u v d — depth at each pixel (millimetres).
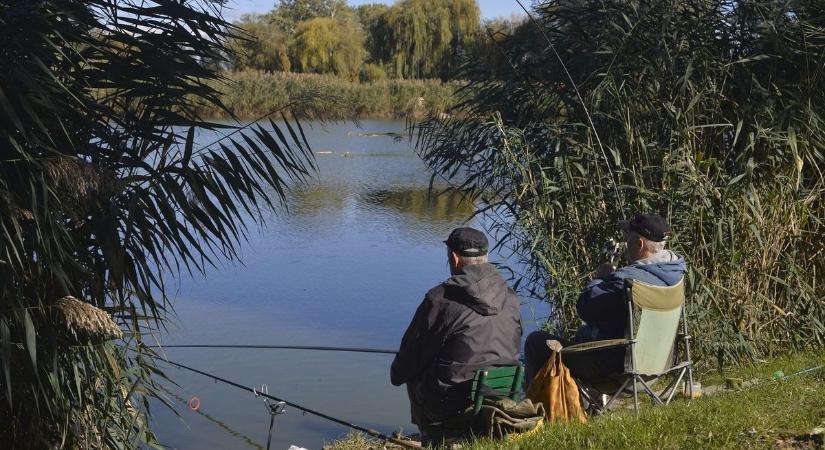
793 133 7578
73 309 5109
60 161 5172
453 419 5098
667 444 4547
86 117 5758
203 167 6031
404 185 25766
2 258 5230
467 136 8484
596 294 5652
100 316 5152
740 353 7719
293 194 23016
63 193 5535
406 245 16484
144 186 5848
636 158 7898
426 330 5145
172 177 5844
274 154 6375
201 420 7840
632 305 5445
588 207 7863
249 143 6305
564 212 7910
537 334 6035
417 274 14008
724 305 7746
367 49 62438
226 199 6066
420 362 5188
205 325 10883
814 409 4992
